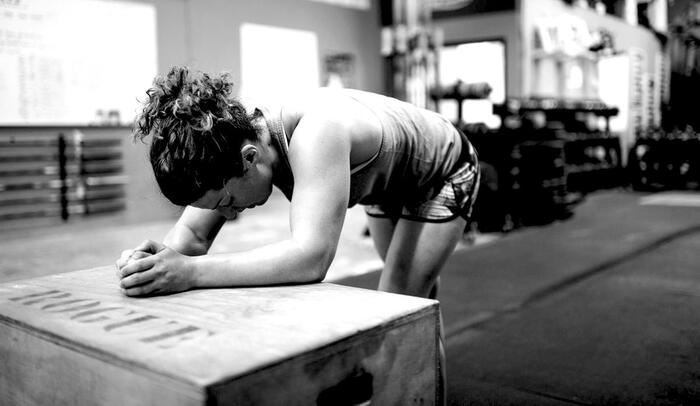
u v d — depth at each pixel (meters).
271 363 0.78
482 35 7.80
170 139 1.03
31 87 5.11
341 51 7.67
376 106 1.33
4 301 1.08
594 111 7.41
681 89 7.52
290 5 7.02
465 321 2.75
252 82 6.70
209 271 1.12
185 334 0.88
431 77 7.54
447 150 1.48
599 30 7.91
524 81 7.68
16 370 1.00
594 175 7.77
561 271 3.71
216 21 6.32
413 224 1.48
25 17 5.02
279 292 1.09
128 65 5.67
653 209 6.41
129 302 1.05
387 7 8.06
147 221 5.98
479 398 1.92
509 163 5.12
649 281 3.42
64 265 4.07
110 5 5.50
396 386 0.97
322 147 1.12
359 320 0.93
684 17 7.10
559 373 2.11
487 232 5.14
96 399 0.85
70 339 0.87
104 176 5.65
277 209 6.97
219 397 0.72
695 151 7.57
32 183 5.20
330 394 0.87
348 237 5.01
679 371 2.11
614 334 2.52
